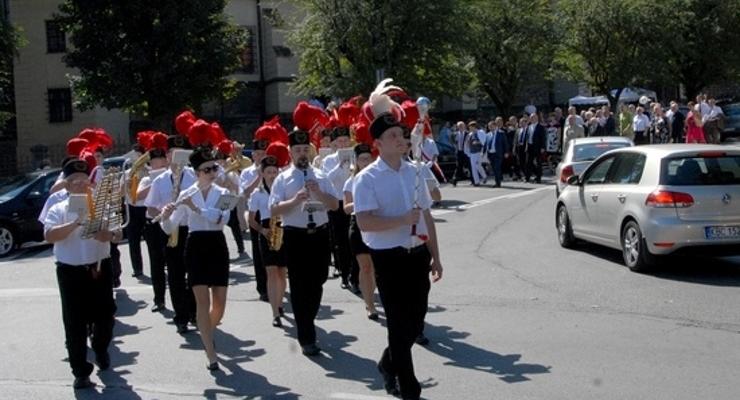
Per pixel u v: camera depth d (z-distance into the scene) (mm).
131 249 13133
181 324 9469
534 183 27047
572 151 18109
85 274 7523
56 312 10992
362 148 9477
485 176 27266
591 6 38438
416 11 31969
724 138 39094
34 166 36531
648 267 11570
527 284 11219
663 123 27484
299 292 8156
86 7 30422
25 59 39469
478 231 16453
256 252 11031
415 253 6254
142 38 30938
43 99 39531
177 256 9430
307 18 34031
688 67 45844
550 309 9727
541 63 39406
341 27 32156
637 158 12055
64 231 7281
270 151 9492
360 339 8797
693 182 11148
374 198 6195
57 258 7488
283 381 7426
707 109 26922
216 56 31406
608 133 27875
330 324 9508
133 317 10445
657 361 7508
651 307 9617
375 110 6512
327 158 11102
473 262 13086
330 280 12227
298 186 8180
